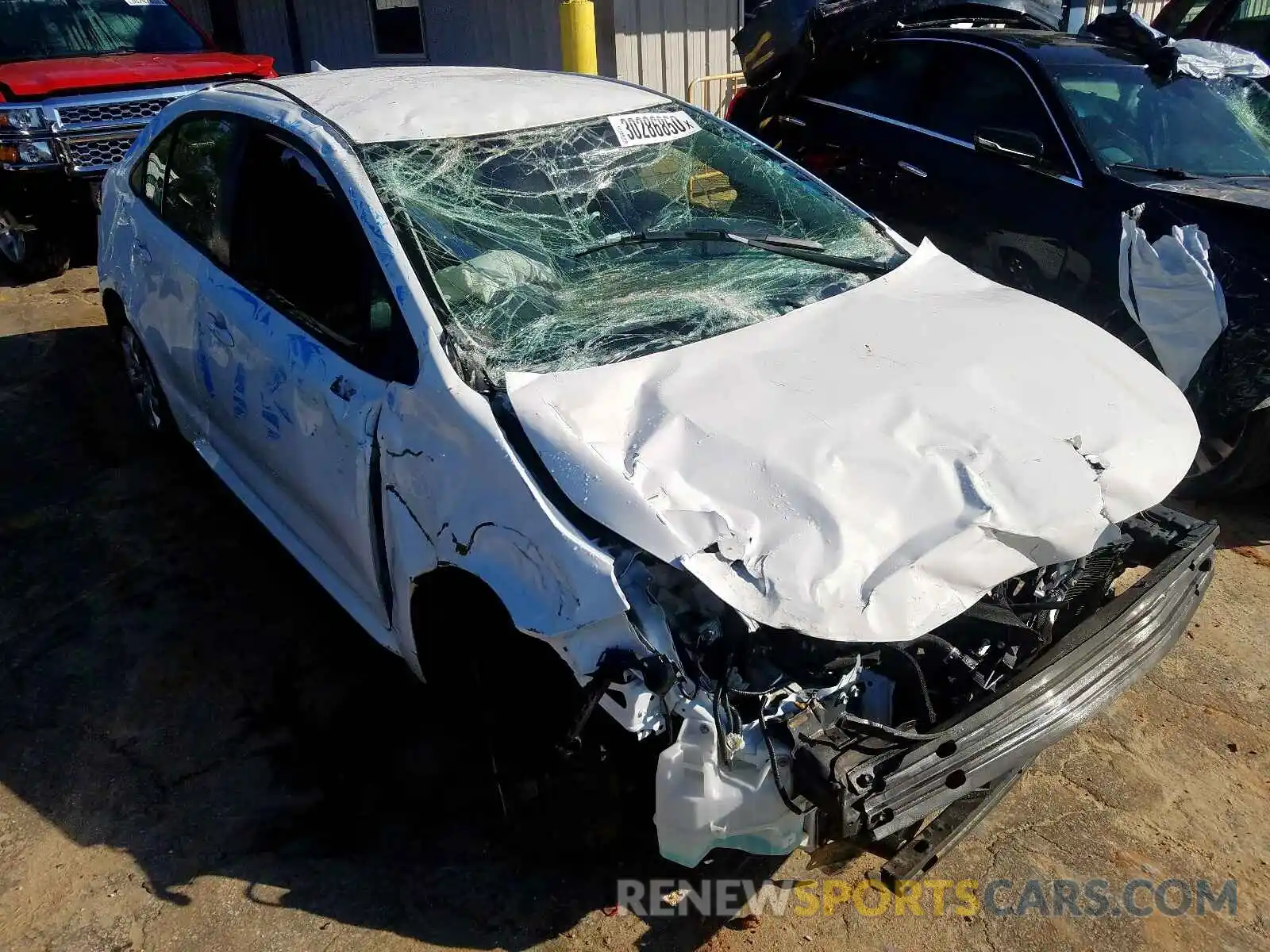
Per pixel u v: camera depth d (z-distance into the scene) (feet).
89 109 23.04
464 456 8.08
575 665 7.16
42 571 13.10
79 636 11.86
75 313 22.03
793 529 7.27
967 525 7.47
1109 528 8.10
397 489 8.71
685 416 8.18
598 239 10.74
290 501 11.20
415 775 9.88
